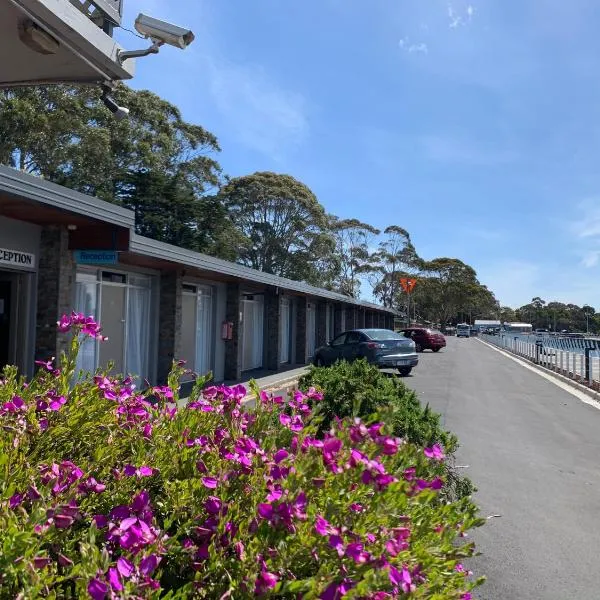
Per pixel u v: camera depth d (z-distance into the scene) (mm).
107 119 25500
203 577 2006
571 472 7680
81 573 1738
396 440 2617
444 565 2268
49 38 5328
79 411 2928
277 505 2045
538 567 4707
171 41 5602
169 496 2420
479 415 12266
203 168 34875
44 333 10000
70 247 10289
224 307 18406
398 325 75812
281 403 3344
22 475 2352
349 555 1932
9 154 20891
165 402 3324
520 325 103000
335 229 64375
